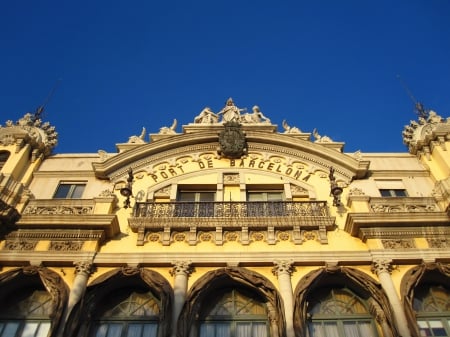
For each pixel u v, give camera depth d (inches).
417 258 590.2
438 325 550.3
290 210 658.8
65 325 517.3
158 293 561.6
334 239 628.1
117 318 559.2
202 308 567.8
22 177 732.0
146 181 731.4
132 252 607.2
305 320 543.2
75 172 753.0
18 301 579.8
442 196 670.5
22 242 611.5
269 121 843.4
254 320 554.9
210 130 808.9
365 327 550.9
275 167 753.0
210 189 729.6
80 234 616.1
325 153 757.9
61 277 577.3
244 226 631.8
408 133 821.9
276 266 584.7
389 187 735.1
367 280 568.7
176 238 627.8
